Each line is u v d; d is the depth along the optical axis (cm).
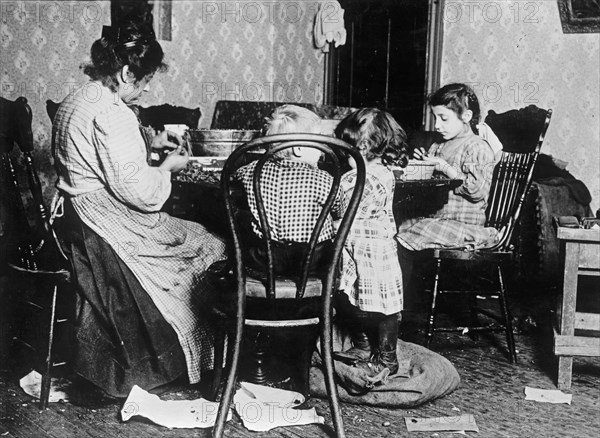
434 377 274
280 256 245
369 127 271
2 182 268
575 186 479
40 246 273
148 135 315
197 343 278
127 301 267
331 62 646
